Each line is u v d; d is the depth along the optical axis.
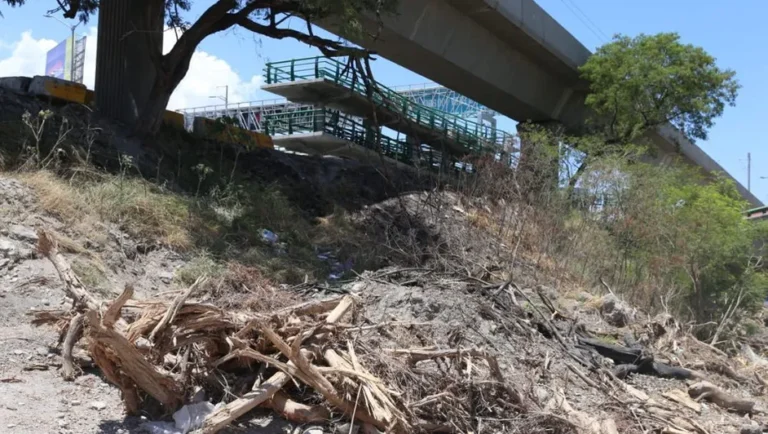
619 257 13.70
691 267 13.14
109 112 14.40
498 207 14.34
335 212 13.84
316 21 16.08
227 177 13.45
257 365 5.61
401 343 6.61
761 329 15.09
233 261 9.50
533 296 10.88
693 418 7.90
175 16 14.61
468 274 10.57
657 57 26.08
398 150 24.25
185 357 5.34
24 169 9.73
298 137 23.38
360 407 5.29
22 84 13.26
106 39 14.60
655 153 26.77
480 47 25.94
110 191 10.01
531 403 6.25
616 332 10.42
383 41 21.69
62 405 5.14
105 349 4.96
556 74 30.66
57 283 7.52
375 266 11.29
